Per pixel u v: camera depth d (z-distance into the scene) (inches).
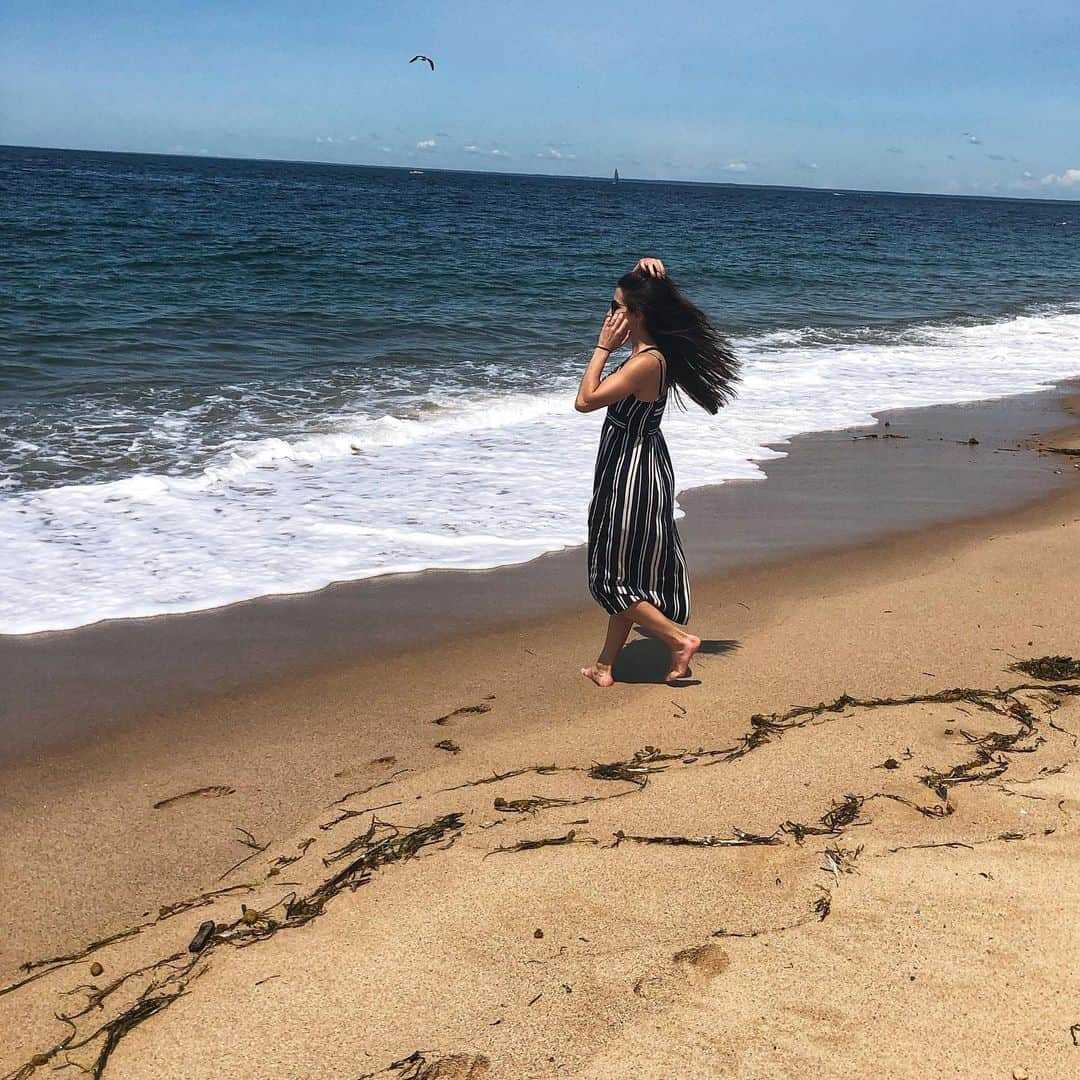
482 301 722.2
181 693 168.7
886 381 497.7
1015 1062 85.5
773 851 117.9
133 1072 87.1
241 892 114.9
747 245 1492.4
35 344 474.3
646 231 1780.3
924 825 123.5
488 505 278.5
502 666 181.0
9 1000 97.7
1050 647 184.7
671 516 167.3
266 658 183.2
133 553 232.4
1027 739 147.2
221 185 3100.4
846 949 99.9
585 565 236.8
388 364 478.0
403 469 309.6
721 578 228.7
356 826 127.3
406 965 99.1
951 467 339.9
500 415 380.2
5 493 267.6
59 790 138.4
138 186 2549.2
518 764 143.6
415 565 233.0
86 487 274.5
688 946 101.1
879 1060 85.9
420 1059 86.9
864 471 331.6
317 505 272.1
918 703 160.2
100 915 112.3
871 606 206.5
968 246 1779.0
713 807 129.1
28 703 163.8
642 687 171.2
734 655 183.5
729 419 402.3
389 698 167.6
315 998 95.0
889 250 1524.4
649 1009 92.3
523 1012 92.3
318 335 548.4
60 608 202.2
